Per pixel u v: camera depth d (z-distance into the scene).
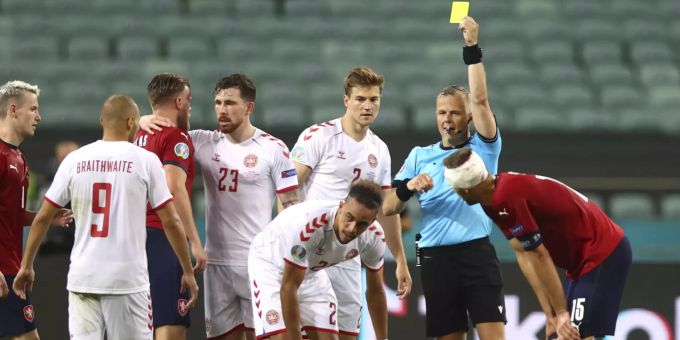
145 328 19.27
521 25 59.28
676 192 41.66
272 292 19.14
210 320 22.11
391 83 53.31
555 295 17.83
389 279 26.58
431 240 21.30
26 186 22.00
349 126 22.48
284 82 52.94
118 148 19.11
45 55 54.00
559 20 60.31
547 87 54.03
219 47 55.88
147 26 57.00
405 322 26.45
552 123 50.84
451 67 55.12
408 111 51.00
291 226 18.52
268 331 18.98
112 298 18.94
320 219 18.34
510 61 56.16
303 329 20.55
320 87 52.38
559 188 18.22
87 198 18.95
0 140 21.48
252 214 21.83
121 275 18.89
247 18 59.06
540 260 17.72
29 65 52.75
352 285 22.31
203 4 59.62
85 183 18.95
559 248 18.56
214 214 21.94
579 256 18.62
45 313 26.00
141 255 19.20
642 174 44.41
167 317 20.75
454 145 21.23
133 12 58.66
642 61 57.56
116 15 58.25
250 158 21.81
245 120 21.92
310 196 22.53
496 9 60.84
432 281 21.36
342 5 60.56
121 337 19.06
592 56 57.19
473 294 20.97
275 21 58.66
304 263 18.47
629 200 41.41
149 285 20.08
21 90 21.56
